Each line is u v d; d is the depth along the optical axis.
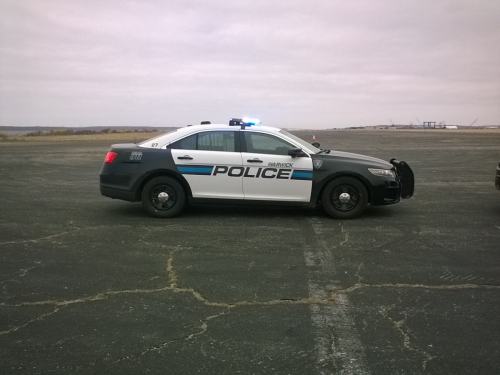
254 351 3.62
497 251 6.34
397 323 4.11
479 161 20.22
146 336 3.86
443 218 8.41
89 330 3.97
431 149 27.98
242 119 8.45
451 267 5.65
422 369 3.37
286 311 4.36
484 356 3.55
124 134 58.19
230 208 9.17
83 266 5.64
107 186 8.30
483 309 4.42
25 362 3.46
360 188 8.16
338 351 3.62
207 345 3.71
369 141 38.69
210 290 4.88
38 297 4.69
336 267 5.64
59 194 11.05
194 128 8.30
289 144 8.22
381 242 6.77
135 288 4.94
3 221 8.05
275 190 8.14
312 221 8.11
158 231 7.36
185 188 8.20
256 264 5.75
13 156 22.80
